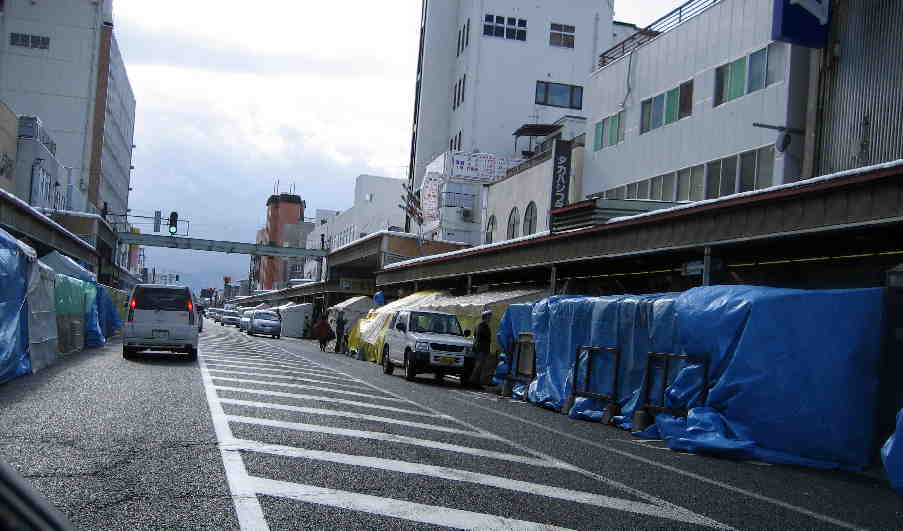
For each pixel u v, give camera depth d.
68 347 21.42
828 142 19.69
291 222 149.25
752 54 22.61
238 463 6.81
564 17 57.41
